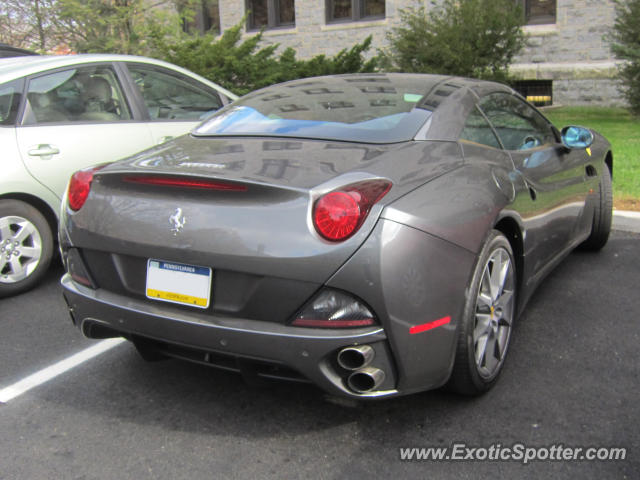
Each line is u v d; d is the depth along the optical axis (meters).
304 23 17.95
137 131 4.89
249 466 2.38
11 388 3.02
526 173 3.25
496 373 2.88
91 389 2.99
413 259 2.27
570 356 3.22
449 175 2.61
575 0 14.70
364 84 3.43
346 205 2.21
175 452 2.48
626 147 8.97
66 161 4.47
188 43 10.33
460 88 3.30
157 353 2.74
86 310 2.68
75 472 2.37
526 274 3.22
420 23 12.12
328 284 2.21
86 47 12.03
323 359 2.27
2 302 4.19
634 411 2.69
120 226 2.54
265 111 3.26
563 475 2.28
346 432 2.59
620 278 4.38
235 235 2.29
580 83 14.93
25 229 4.30
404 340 2.29
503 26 11.55
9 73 4.40
